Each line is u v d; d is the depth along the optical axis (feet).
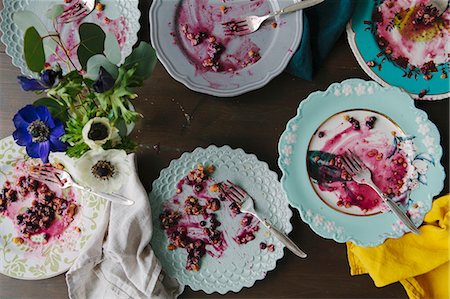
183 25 2.98
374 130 2.96
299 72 2.97
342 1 2.85
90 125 2.09
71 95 2.20
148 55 2.37
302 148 2.93
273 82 3.03
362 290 2.95
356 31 2.99
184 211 2.97
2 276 2.98
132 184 2.90
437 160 2.90
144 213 2.86
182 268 2.95
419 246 2.92
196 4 2.99
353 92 2.92
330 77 3.03
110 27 3.02
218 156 2.96
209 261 2.95
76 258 2.94
